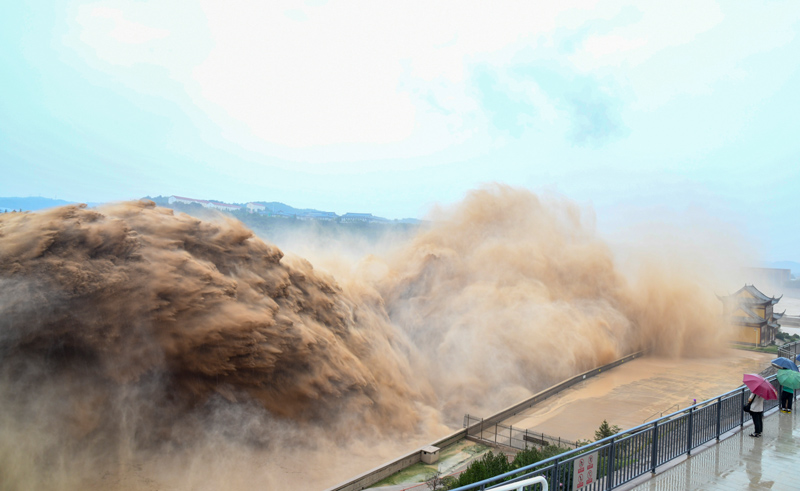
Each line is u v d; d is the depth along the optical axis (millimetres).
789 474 12352
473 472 16906
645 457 12547
